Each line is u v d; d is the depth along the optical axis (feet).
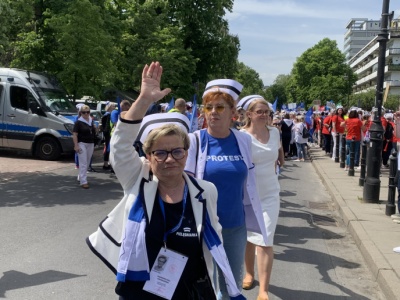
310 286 16.84
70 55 57.41
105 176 40.93
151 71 8.57
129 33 92.48
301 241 22.88
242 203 12.01
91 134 35.14
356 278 17.85
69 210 27.43
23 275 16.80
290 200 34.09
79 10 56.65
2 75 52.31
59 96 55.47
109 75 64.18
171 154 8.27
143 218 8.09
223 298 10.19
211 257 8.39
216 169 11.52
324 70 280.72
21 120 51.42
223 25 121.29
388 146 53.16
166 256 8.09
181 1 112.27
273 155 15.07
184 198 8.47
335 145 58.44
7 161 49.39
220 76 124.16
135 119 8.46
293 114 68.23
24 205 28.60
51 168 45.03
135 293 8.07
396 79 313.73
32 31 61.31
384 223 24.81
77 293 15.33
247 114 15.47
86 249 19.97
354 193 34.53
